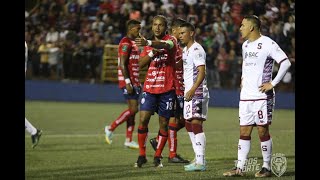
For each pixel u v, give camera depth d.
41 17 52.09
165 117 18.30
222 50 48.59
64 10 53.19
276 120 36.06
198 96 17.25
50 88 47.22
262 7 45.22
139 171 17.48
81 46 49.75
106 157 20.64
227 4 50.81
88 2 53.94
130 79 22.03
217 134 28.17
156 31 17.84
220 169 17.84
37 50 48.53
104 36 51.53
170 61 18.19
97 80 49.19
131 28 21.47
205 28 50.22
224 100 46.59
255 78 16.06
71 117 35.56
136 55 22.77
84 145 23.92
